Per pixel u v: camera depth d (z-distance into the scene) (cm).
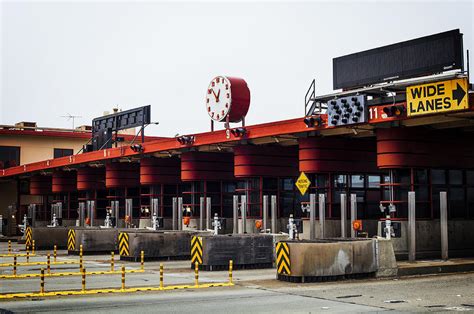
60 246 4475
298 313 1748
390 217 3120
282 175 4094
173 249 3478
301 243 2462
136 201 5544
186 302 1955
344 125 3073
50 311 1786
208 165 4469
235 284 2403
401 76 3111
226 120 4028
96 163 5609
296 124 3422
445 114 2681
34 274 2730
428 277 2658
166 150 4478
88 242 3916
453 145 3319
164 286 2336
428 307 1852
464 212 3397
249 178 4091
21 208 7625
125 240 3456
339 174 3584
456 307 1852
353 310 1797
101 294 2141
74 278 2611
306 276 2450
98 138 5841
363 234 3228
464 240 3362
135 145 4759
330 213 3531
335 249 2516
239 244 2969
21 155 7862
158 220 4297
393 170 3158
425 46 3041
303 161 3544
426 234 3194
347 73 3350
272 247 3048
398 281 2514
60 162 5878
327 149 3522
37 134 7931
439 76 2645
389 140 3117
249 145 3997
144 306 1875
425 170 3238
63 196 6706
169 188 4988
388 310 1797
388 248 2659
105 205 6003
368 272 2602
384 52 3195
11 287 2330
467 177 3431
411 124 3039
